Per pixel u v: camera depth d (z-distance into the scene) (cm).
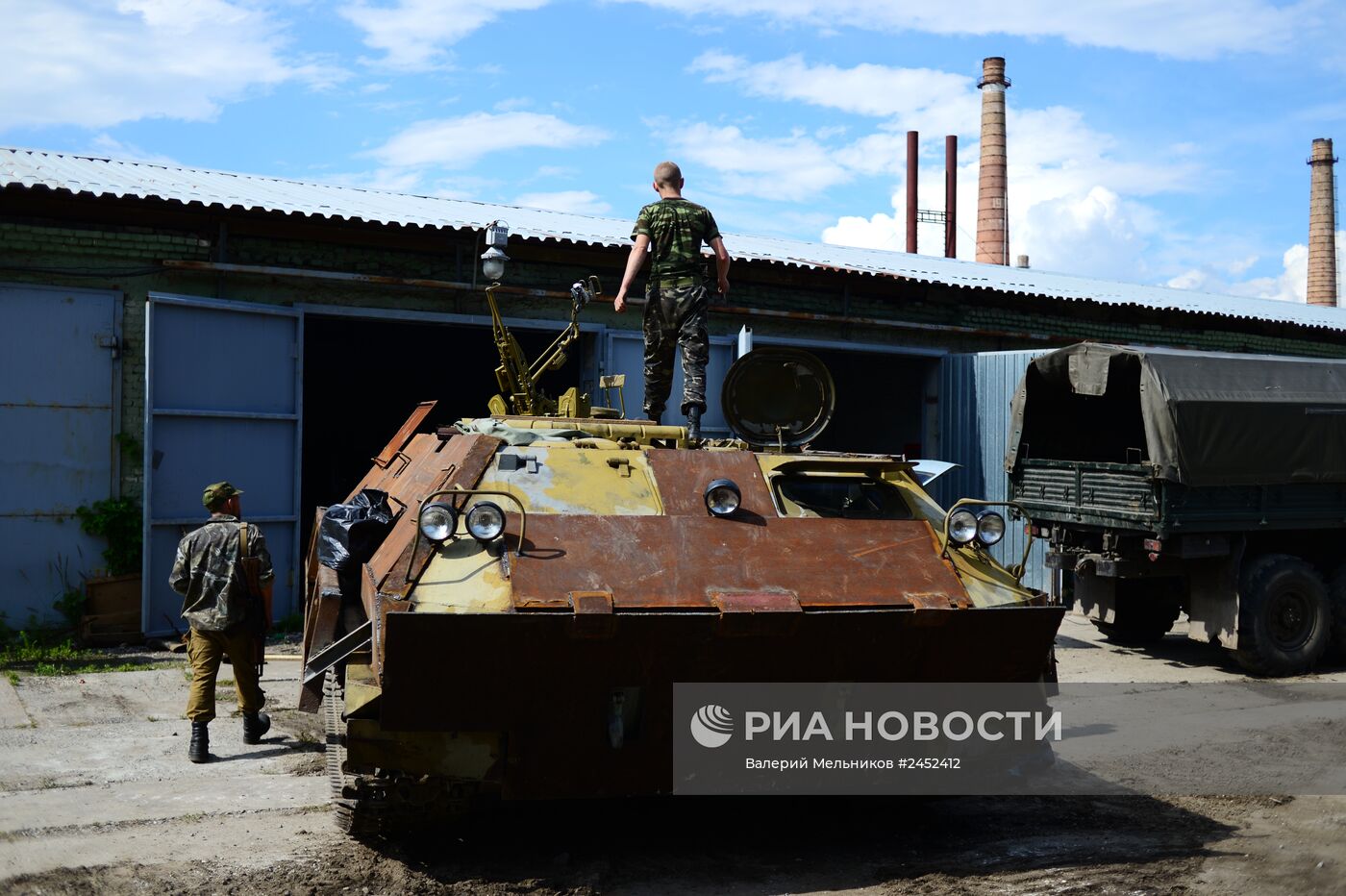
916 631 552
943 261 2133
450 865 552
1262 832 621
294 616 1220
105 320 1161
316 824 614
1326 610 1108
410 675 494
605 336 1428
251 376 1197
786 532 577
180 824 612
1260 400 1080
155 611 1120
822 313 1612
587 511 565
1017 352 1561
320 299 1275
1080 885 530
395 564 534
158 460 1121
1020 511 616
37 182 1138
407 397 2178
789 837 606
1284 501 1108
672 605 518
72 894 508
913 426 1792
